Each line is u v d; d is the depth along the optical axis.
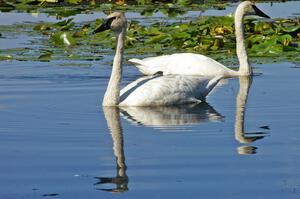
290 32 24.08
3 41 24.98
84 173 11.68
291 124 14.49
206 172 11.63
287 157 12.34
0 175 11.62
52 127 14.43
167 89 16.52
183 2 33.09
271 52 22.34
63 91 17.92
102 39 25.30
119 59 16.39
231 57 22.61
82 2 33.28
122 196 10.64
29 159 12.40
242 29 20.52
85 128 14.38
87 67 20.83
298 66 21.25
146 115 15.48
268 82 18.97
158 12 31.64
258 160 12.20
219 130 14.12
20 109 16.00
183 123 14.71
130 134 13.88
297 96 17.12
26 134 13.94
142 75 20.34
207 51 23.27
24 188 11.04
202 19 27.38
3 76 19.67
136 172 11.67
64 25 27.67
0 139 13.59
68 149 12.94
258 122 14.72
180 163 12.05
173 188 10.93
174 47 23.80
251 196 10.59
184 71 19.83
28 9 32.03
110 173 11.64
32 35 26.36
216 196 10.59
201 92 16.92
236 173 11.55
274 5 32.84
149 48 23.55
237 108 16.06
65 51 23.11
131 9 31.47
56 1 33.25
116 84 16.38
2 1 33.06
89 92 17.84
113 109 16.05
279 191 10.77
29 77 19.55
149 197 10.59
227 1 33.84
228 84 18.98
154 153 12.64
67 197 10.64
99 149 12.92
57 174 11.64
